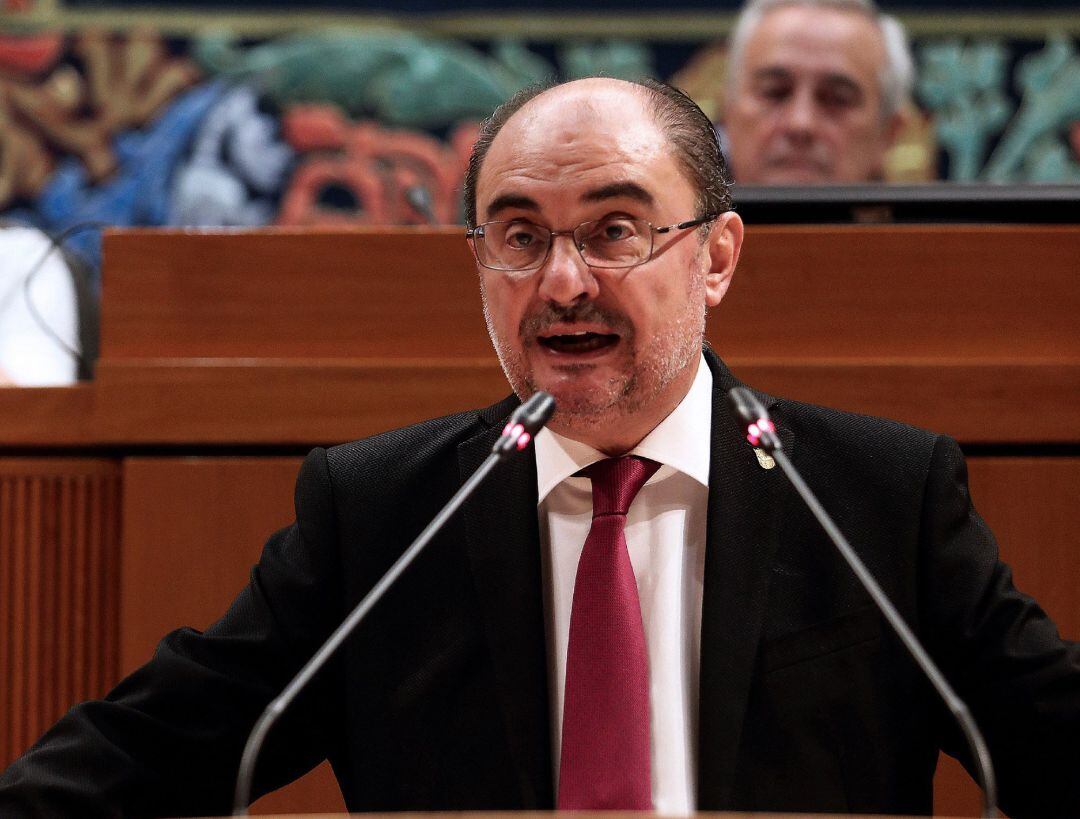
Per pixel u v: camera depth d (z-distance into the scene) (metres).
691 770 4.49
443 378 5.82
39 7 11.04
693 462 4.78
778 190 6.10
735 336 5.85
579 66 11.20
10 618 5.92
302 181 11.03
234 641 4.81
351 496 4.96
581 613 4.58
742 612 4.55
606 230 4.51
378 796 4.62
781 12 9.80
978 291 5.85
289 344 5.93
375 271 5.93
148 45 11.06
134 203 10.98
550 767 4.54
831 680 4.52
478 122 11.11
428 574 4.80
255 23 11.09
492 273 4.60
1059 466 5.75
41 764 4.54
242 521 5.82
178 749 4.72
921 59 11.04
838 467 4.82
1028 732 4.51
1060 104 10.97
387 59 11.10
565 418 4.58
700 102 11.19
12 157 10.97
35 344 8.48
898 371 5.77
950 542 4.71
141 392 5.85
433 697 4.65
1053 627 4.65
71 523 5.95
